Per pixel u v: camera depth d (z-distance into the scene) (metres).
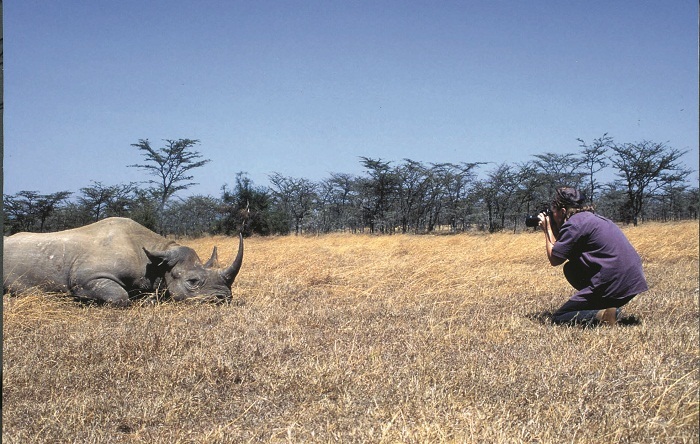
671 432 3.37
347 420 3.66
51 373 4.66
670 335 5.40
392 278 10.16
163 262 8.42
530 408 3.77
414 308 7.43
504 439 3.24
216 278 8.38
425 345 5.32
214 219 52.34
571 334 5.68
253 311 7.39
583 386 4.05
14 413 3.82
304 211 64.69
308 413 3.81
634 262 6.21
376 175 62.34
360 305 7.67
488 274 10.32
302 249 19.45
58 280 8.52
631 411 3.67
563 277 10.12
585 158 58.97
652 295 7.74
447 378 4.38
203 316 7.06
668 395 3.86
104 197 46.69
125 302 8.36
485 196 59.59
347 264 13.03
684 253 13.20
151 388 4.31
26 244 8.59
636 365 4.58
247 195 48.25
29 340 5.73
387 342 5.58
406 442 3.25
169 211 51.81
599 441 3.28
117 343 5.35
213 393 4.24
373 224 64.12
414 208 62.78
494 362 4.71
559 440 3.29
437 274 10.09
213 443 3.40
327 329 6.25
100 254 8.55
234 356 4.98
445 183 61.25
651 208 66.75
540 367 4.56
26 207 43.31
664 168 56.53
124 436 3.55
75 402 3.99
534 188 57.19
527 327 6.16
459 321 6.48
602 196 61.16
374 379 4.39
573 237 6.43
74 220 45.28
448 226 75.31
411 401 3.89
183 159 57.75
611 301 6.23
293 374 4.50
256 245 23.75
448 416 3.57
